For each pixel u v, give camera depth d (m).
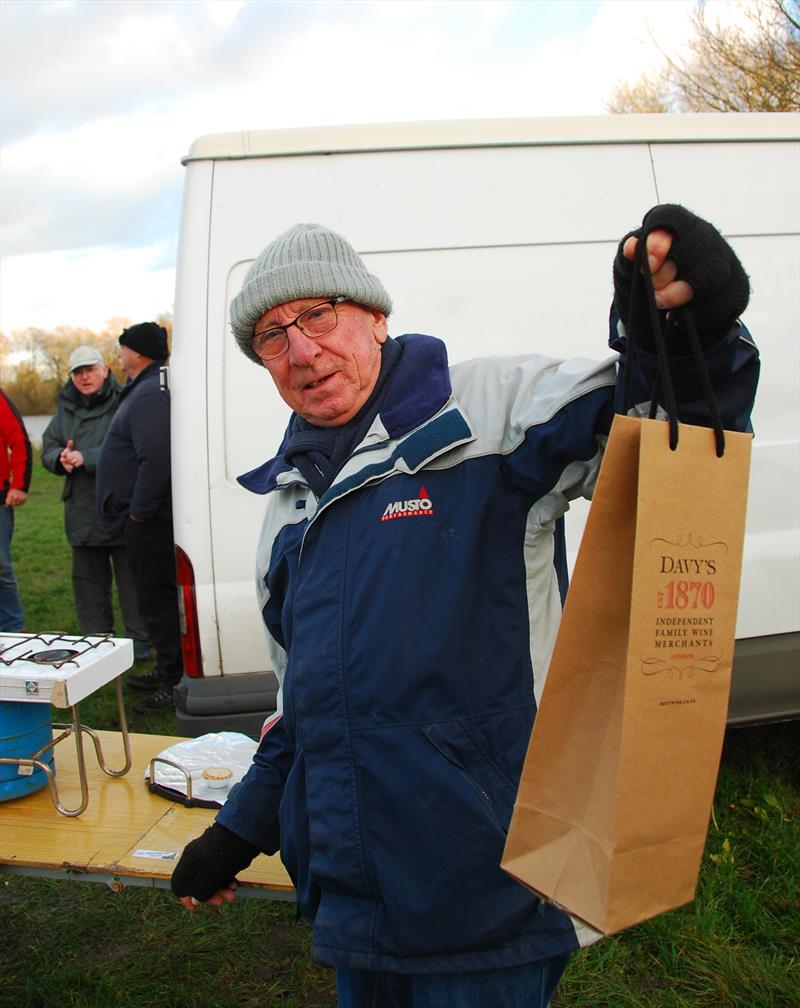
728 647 1.02
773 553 3.18
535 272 3.04
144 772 2.20
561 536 1.43
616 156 3.11
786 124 3.26
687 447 0.99
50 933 2.75
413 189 3.01
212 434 2.97
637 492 1.00
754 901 2.71
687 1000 2.35
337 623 1.30
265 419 2.99
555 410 1.20
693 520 1.00
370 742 1.26
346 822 1.28
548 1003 1.34
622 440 1.00
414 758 1.24
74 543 5.20
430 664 1.24
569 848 1.05
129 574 5.27
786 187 3.24
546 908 1.25
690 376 1.04
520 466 1.26
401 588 1.26
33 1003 2.43
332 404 1.39
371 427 1.37
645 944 2.57
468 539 1.26
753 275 3.19
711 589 1.01
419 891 1.23
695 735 1.01
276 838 1.56
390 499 1.30
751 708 3.16
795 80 12.38
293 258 1.40
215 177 2.96
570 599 1.04
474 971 1.24
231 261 2.96
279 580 1.53
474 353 2.99
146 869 1.75
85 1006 2.38
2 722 2.02
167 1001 2.41
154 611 4.62
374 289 1.43
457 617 1.25
